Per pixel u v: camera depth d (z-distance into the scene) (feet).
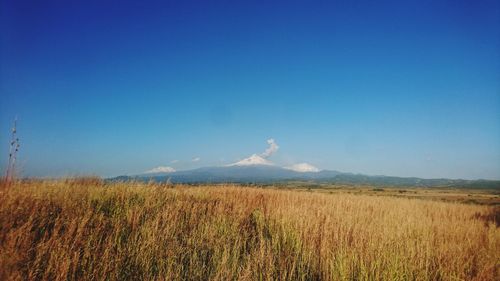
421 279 19.52
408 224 33.68
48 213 19.19
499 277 21.63
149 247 17.31
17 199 19.07
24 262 13.35
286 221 28.58
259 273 17.38
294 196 53.47
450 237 33.01
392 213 43.73
